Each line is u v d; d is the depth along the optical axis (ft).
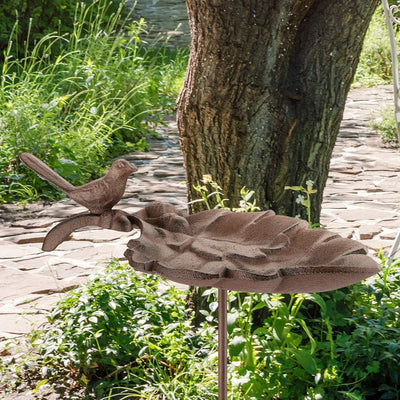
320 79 13.66
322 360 12.12
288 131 13.73
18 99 30.89
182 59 58.44
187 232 7.92
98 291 13.61
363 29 13.67
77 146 30.42
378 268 6.75
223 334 8.30
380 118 41.78
